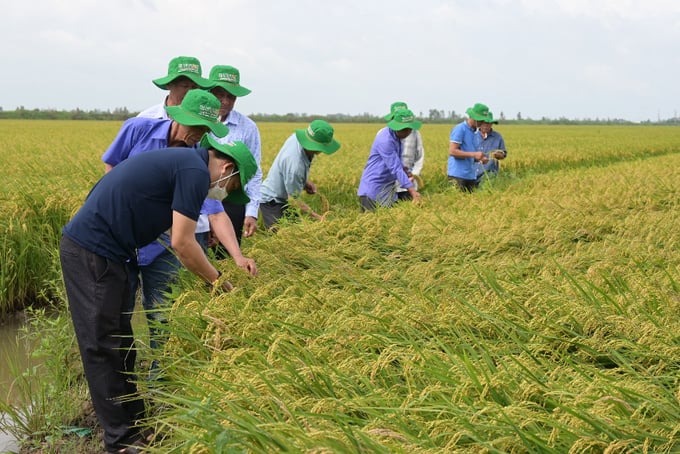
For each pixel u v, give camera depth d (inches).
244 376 150.6
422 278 217.9
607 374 147.9
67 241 171.8
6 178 531.2
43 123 2758.4
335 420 130.3
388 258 247.1
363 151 990.4
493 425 123.4
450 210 341.7
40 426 198.4
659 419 131.0
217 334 173.0
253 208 273.1
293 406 134.3
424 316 178.1
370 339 166.2
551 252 257.8
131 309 198.7
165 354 178.9
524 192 429.4
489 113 486.9
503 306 187.0
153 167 171.6
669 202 376.2
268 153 901.2
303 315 180.1
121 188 170.4
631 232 288.2
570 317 174.2
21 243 330.0
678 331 166.4
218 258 269.0
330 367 148.0
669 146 1523.1
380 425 127.0
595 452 122.0
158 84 225.5
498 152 496.7
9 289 325.4
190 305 188.4
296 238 263.1
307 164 318.7
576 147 1299.2
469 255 245.6
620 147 1344.7
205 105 197.8
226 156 177.5
